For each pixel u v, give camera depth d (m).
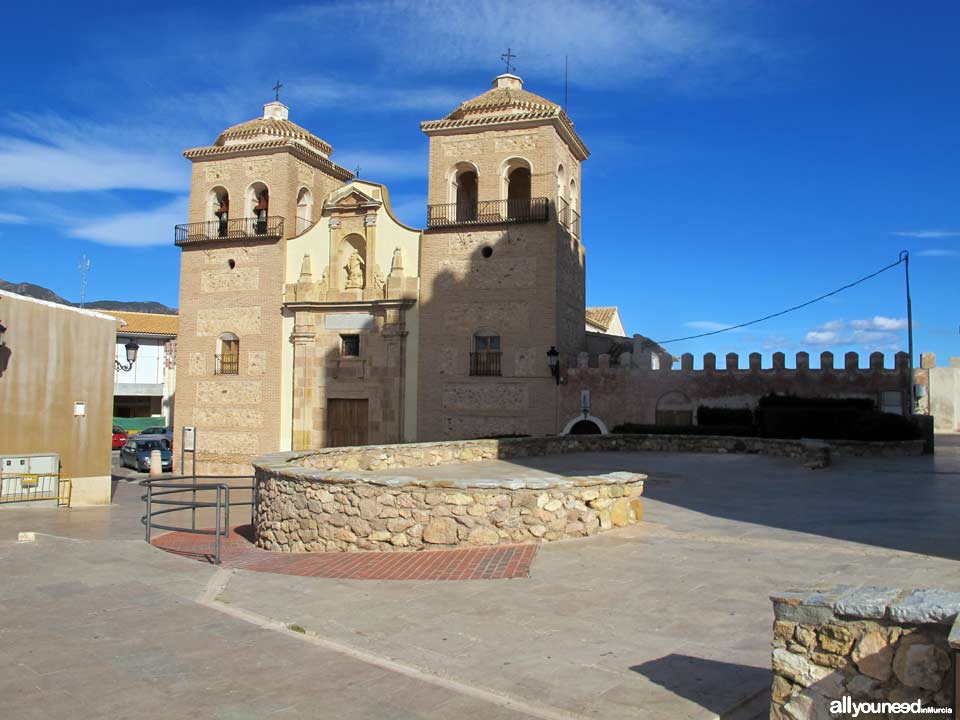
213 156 43.47
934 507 16.00
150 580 10.85
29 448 26.05
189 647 7.89
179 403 42.97
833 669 4.99
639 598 9.29
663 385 35.44
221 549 15.82
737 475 22.08
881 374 32.84
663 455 28.52
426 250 38.53
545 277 36.66
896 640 4.76
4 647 7.92
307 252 41.25
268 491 15.86
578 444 30.09
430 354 38.19
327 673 7.13
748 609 8.70
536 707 6.36
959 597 4.90
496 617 8.82
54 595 10.01
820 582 9.73
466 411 37.50
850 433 30.08
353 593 10.18
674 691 6.56
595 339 43.00
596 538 12.80
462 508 12.96
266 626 8.67
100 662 7.46
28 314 26.12
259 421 41.19
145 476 40.62
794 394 33.78
